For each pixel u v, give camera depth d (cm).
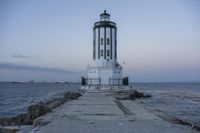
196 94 7719
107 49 5109
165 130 1069
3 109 3469
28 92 9194
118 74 5088
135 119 1362
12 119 1570
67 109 1806
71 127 1110
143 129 1080
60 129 1065
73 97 3008
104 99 2728
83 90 4703
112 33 5175
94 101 2473
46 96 6494
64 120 1298
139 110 1831
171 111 3166
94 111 1686
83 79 5059
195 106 3934
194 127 1241
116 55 5300
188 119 2412
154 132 1023
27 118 1555
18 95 7138
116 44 5303
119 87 4978
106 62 5072
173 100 5128
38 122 1255
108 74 4978
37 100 5153
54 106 2064
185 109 3450
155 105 3900
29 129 1096
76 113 1583
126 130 1055
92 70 5016
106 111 1691
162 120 1345
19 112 3117
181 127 1152
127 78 5181
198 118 2528
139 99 4662
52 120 1296
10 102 4703
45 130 1045
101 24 5122
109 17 5294
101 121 1277
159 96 6425
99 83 4969
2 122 1470
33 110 1611
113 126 1142
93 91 4353
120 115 1510
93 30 5284
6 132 1226
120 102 2562
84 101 2473
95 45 5188
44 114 1560
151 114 1593
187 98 5878
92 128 1091
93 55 5250
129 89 4962
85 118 1373
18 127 1264
